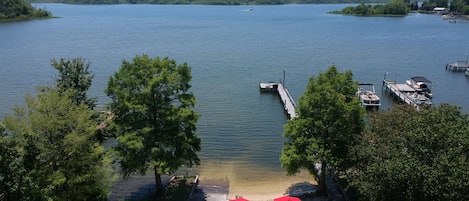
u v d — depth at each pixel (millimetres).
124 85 31844
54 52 122938
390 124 29906
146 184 39000
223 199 36031
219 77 90562
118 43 145375
